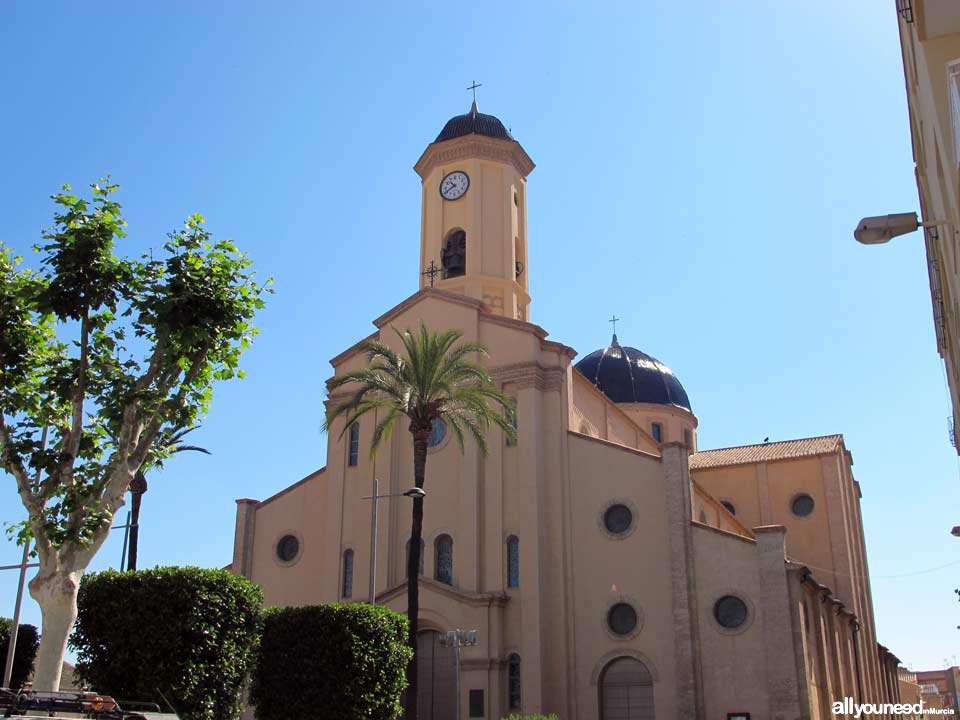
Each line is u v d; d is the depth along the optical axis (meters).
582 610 38.53
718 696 35.31
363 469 43.31
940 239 15.69
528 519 39.25
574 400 44.53
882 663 62.00
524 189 51.22
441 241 48.38
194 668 20.95
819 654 38.78
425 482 42.19
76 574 17.58
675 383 67.69
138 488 38.22
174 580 21.47
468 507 40.38
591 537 39.31
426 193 50.25
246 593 22.45
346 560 42.34
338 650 26.16
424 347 34.25
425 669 38.97
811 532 54.81
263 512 45.34
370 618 26.86
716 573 36.78
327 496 43.81
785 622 34.81
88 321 18.98
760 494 56.66
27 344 20.06
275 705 26.09
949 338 20.98
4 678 24.45
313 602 42.56
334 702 25.67
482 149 49.16
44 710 15.49
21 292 18.97
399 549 41.66
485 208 48.31
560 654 37.81
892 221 11.67
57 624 17.17
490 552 39.72
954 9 11.16
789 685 34.00
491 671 37.03
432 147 49.78
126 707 20.36
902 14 13.87
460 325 43.50
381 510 42.16
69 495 17.98
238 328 19.88
